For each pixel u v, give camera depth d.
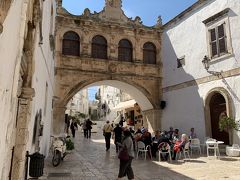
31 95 6.36
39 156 6.68
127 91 22.95
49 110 14.33
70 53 19.72
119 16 21.23
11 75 3.89
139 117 26.17
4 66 3.29
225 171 9.76
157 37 22.19
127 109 29.98
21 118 6.19
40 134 9.76
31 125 7.05
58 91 18.83
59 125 18.38
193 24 18.33
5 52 3.28
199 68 17.41
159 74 21.64
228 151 13.77
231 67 14.89
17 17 4.06
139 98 22.70
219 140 15.74
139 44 21.53
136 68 21.09
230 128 13.77
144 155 14.44
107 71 20.23
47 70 11.65
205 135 16.36
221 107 15.80
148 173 9.55
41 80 9.41
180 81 19.25
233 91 14.63
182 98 18.91
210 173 9.43
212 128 16.36
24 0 4.59
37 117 8.70
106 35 20.73
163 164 11.57
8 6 2.97
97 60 20.12
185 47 19.02
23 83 6.41
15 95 4.28
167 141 13.09
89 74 19.75
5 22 3.08
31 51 6.45
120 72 20.59
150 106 21.89
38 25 7.07
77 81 19.41
